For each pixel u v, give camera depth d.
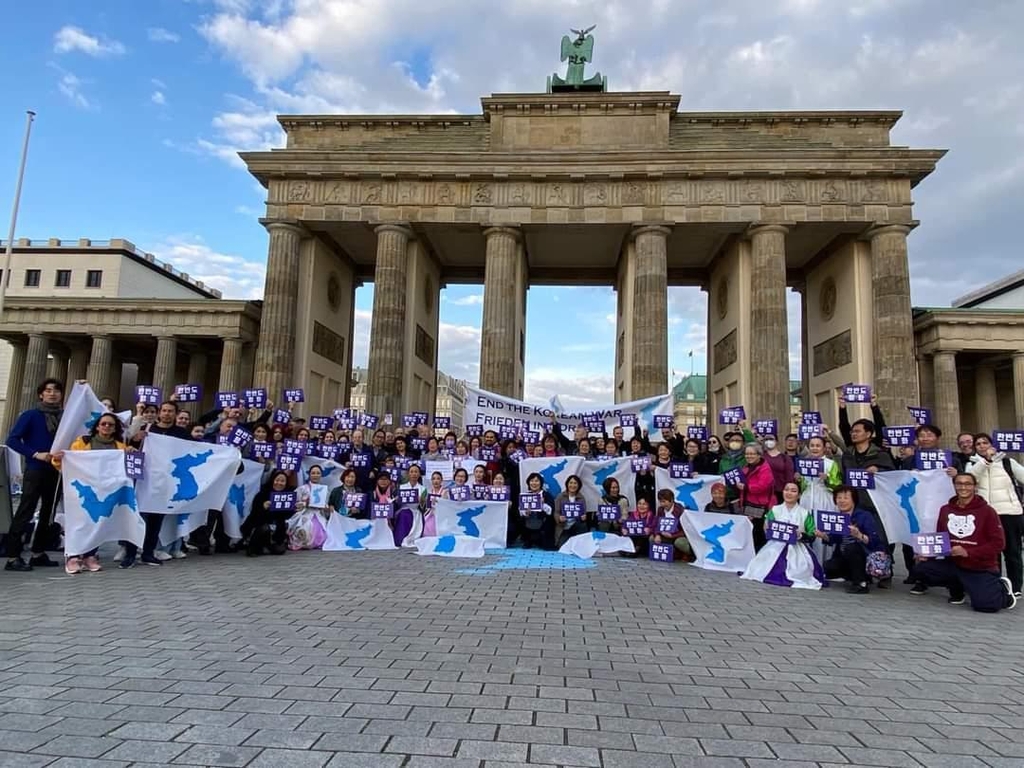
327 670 8.27
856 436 17.78
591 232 52.50
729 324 54.34
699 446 22.97
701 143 51.72
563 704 7.33
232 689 7.49
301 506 21.06
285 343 50.53
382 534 21.47
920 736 6.74
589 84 57.16
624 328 53.66
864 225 48.88
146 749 5.86
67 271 88.50
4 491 15.84
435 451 25.84
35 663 8.29
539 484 22.23
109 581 13.98
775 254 48.06
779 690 8.09
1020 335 53.56
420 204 51.06
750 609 13.08
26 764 5.51
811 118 51.59
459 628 10.65
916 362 57.44
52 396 15.63
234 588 13.56
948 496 15.88
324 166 50.75
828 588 16.02
